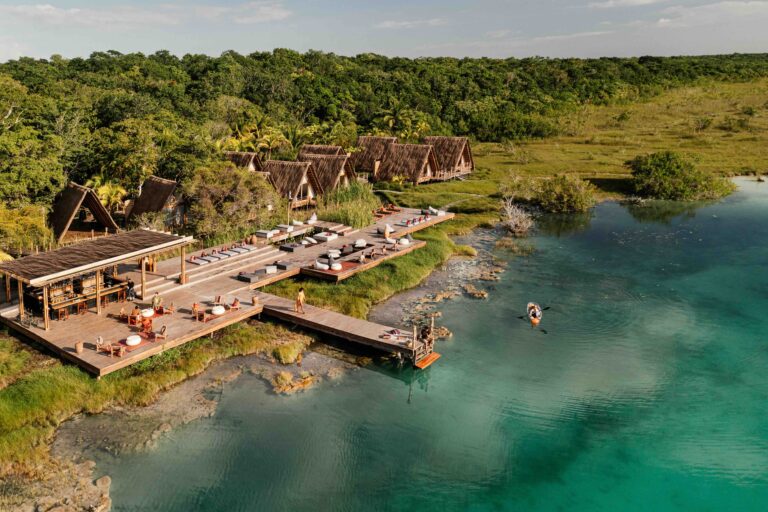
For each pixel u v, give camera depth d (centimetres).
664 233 4772
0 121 4300
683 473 1958
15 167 3628
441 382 2483
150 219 3988
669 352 2764
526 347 2806
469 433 2147
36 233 3478
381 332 2688
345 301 3180
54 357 2391
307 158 5750
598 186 6425
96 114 5928
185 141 4838
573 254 4259
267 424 2145
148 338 2477
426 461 1989
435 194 6031
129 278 3170
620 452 2058
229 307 2847
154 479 1842
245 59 12519
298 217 4778
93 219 4506
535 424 2209
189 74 11150
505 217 5288
